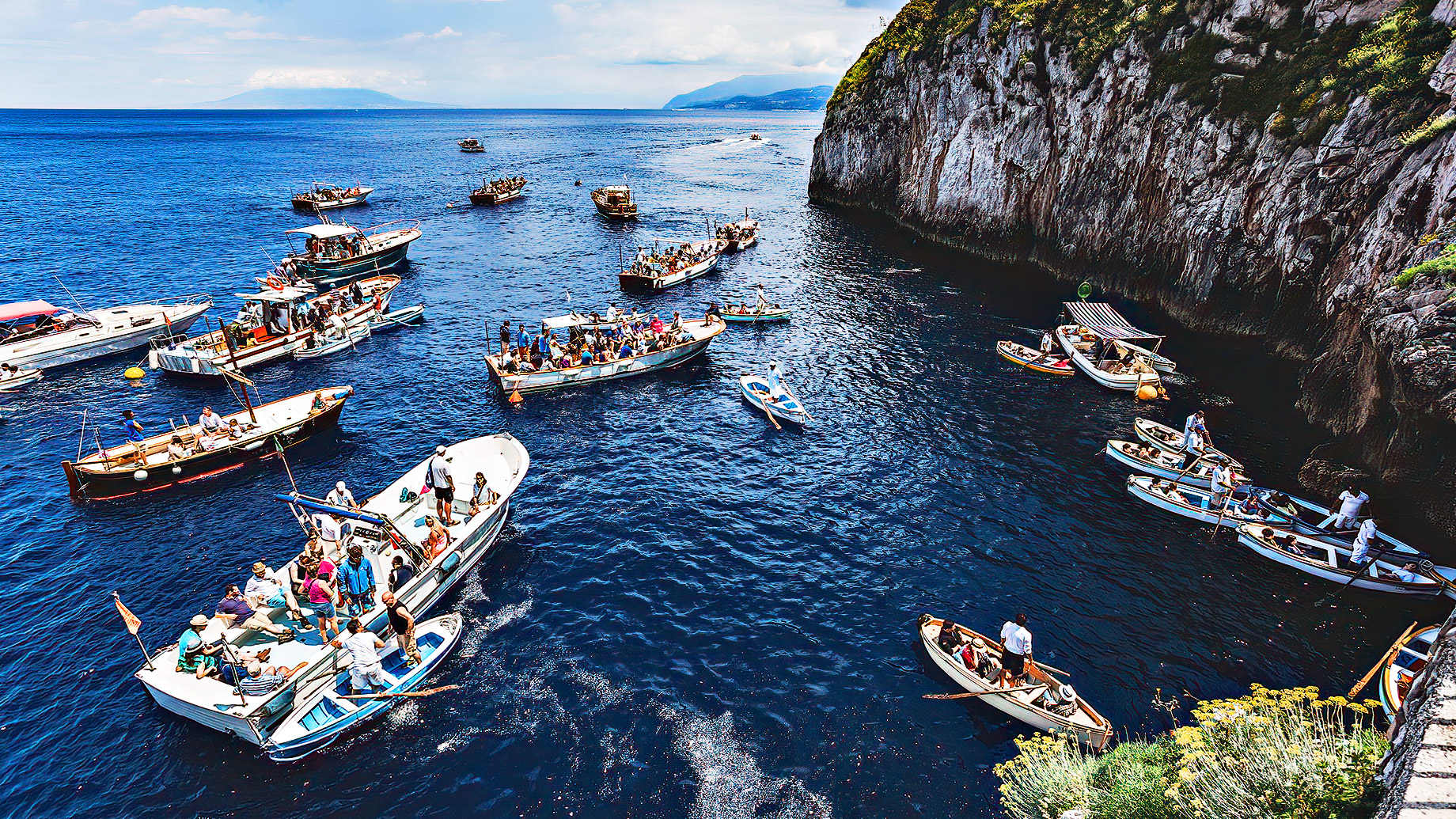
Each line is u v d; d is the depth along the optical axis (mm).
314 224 76000
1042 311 49656
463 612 21344
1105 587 22703
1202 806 9992
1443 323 24609
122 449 27594
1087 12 56312
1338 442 29547
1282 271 39812
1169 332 44469
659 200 96312
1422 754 7227
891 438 32281
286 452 30172
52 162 131875
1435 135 30672
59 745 16875
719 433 32625
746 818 15336
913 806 15680
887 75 83375
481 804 15680
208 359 36188
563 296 52281
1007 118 62312
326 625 18359
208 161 137750
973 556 24234
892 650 20234
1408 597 22125
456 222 79375
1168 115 47500
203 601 21578
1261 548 24203
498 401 35375
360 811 15508
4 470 28438
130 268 56188
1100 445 31641
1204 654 19891
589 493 27750
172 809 15500
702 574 23234
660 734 17438
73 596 21672
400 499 24031
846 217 85688
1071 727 16828
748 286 55500
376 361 39906
